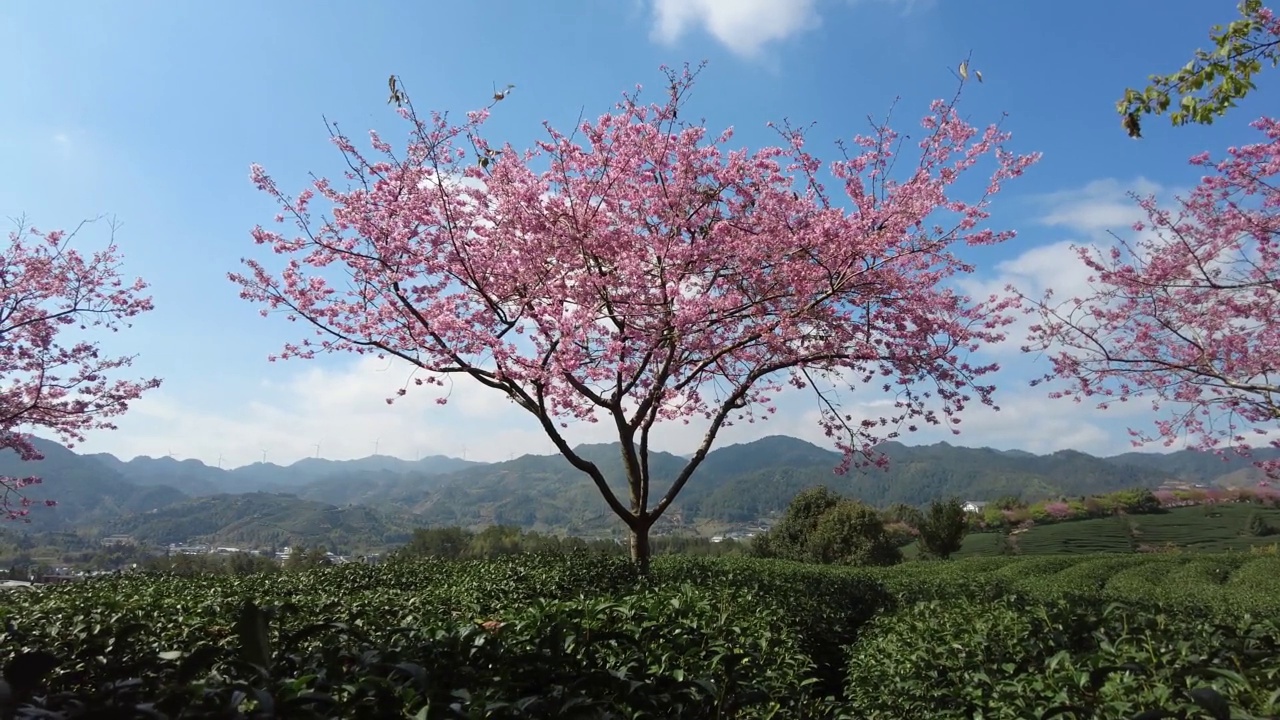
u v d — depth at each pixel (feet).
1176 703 10.30
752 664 15.16
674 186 35.86
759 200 36.27
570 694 9.13
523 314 35.35
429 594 27.89
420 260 35.04
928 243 34.60
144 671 9.96
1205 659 12.14
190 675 7.47
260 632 8.04
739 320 36.27
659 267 35.04
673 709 10.19
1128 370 34.78
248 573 43.19
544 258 35.55
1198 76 20.74
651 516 38.93
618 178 35.53
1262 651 12.76
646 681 10.37
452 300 36.55
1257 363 32.99
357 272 35.17
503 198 35.76
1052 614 18.52
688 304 33.06
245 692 7.09
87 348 47.73
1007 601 24.49
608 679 9.82
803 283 33.86
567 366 33.47
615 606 15.43
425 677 8.18
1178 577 79.25
